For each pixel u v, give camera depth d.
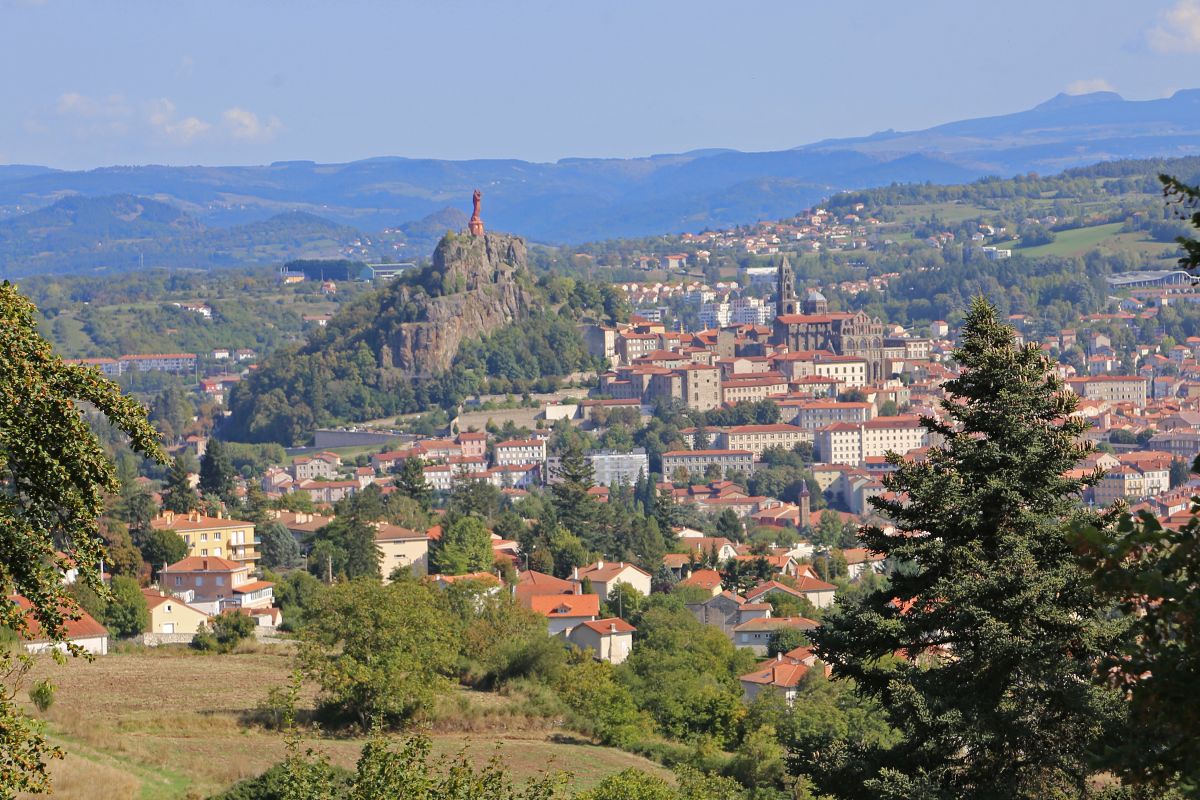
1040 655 94.62
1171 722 49.75
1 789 74.44
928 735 101.62
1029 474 105.12
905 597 109.19
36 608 71.12
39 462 71.38
